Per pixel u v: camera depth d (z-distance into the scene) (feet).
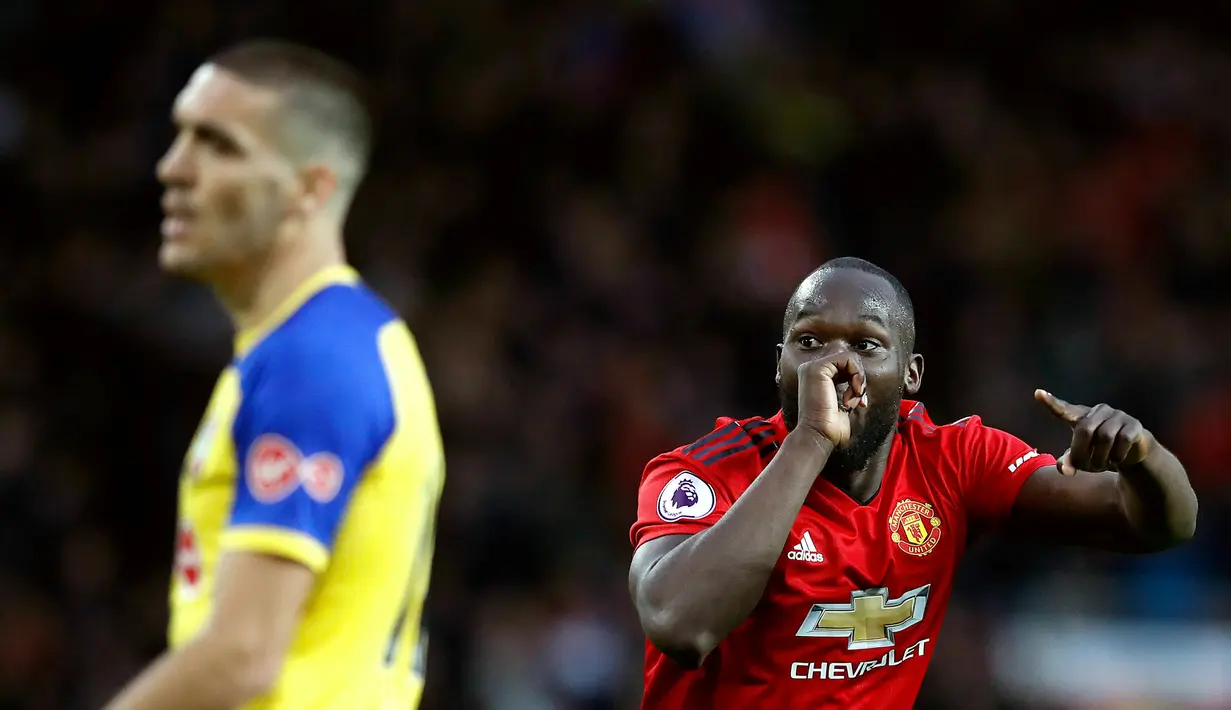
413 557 34.68
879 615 39.22
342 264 35.68
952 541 40.52
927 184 144.46
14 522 96.53
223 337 107.55
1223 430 121.49
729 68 139.64
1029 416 124.06
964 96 151.74
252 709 32.73
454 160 129.49
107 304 109.81
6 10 123.75
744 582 35.32
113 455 104.63
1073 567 106.32
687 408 119.96
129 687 30.71
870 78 149.18
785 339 39.88
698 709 39.78
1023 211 142.72
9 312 109.50
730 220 133.28
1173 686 103.30
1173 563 108.68
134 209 118.11
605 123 134.51
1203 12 163.22
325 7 128.36
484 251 125.49
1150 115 153.99
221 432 33.24
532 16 136.87
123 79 123.13
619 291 125.70
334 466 32.09
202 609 33.19
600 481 111.45
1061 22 159.12
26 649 91.81
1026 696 99.66
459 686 93.86
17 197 117.29
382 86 129.18
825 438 36.73
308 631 33.14
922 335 132.05
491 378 112.98
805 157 139.95
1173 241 144.25
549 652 96.84
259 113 34.04
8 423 101.45
